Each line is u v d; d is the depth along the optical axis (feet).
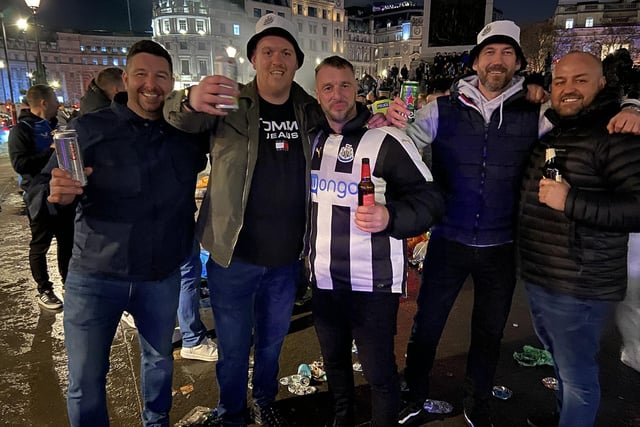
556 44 151.33
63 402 8.88
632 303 9.76
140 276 6.61
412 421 8.36
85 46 307.37
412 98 8.23
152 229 6.64
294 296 7.91
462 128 7.25
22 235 20.65
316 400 8.98
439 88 12.34
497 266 7.37
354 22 305.32
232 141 6.82
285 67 6.68
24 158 11.87
